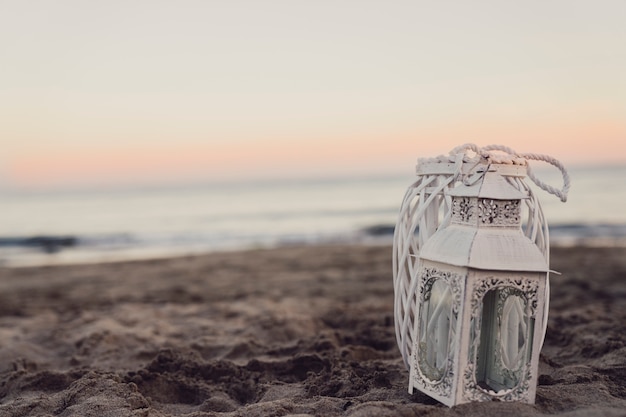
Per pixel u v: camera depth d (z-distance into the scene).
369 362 1.09
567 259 3.07
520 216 0.80
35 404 0.93
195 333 1.46
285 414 0.85
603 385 0.88
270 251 4.07
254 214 8.88
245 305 1.86
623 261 2.96
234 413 0.87
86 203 12.42
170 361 1.15
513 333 0.82
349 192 15.26
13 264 4.34
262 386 1.03
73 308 2.04
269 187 19.56
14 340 1.41
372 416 0.78
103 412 0.88
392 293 2.17
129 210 10.32
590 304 1.72
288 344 1.31
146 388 1.03
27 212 10.22
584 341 1.16
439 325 0.84
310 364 1.13
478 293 0.78
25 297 2.45
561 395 0.84
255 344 1.30
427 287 0.85
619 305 1.67
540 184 0.84
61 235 6.38
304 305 1.87
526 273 0.78
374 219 7.70
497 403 0.79
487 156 0.82
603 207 7.50
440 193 0.89
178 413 0.96
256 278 2.79
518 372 0.81
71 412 0.89
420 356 0.87
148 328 1.50
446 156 0.86
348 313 1.61
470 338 0.79
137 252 5.08
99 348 1.31
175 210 10.09
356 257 3.53
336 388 0.99
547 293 0.86
